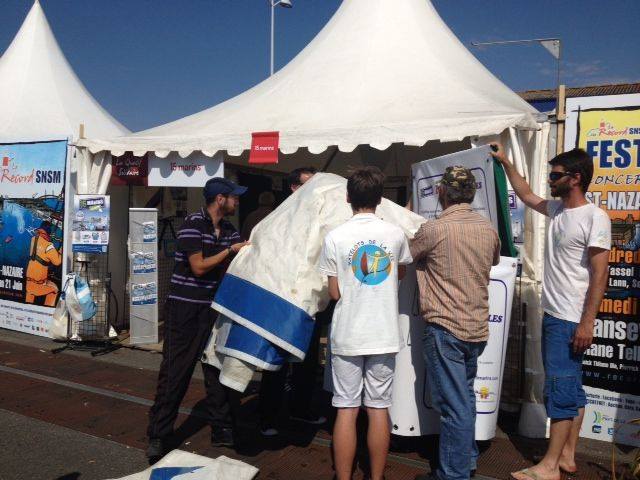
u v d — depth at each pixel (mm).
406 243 3166
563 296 3322
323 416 4555
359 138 5012
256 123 5754
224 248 3768
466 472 3123
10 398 4859
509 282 3598
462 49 6996
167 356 3623
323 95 5910
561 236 3336
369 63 6172
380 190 3141
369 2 6852
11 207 7430
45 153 7082
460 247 3115
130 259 6750
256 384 5359
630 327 4035
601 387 4133
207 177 6031
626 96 4062
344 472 3031
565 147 4270
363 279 2998
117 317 7676
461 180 3234
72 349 6629
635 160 4020
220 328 3506
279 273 3330
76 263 6734
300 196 3693
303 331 3264
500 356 3631
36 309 7199
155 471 3359
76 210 6527
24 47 10859
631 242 4027
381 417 3059
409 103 5348
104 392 5066
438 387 3184
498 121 4426
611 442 4105
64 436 4055
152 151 6215
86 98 11125
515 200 4496
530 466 3672
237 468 3420
